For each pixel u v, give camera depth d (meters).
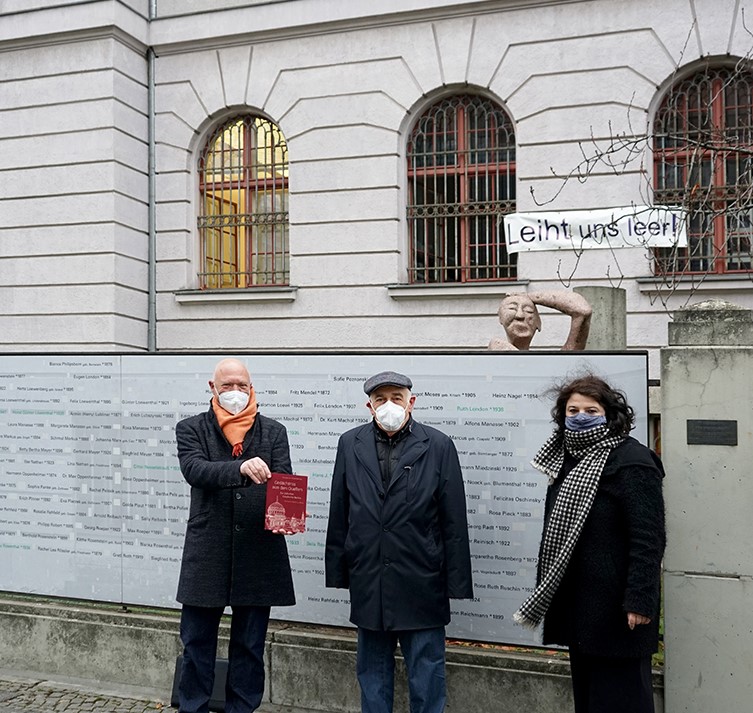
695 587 4.62
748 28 12.59
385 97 14.36
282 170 15.25
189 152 15.50
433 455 4.57
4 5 15.26
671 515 4.66
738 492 4.55
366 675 4.63
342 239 14.59
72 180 14.97
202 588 4.76
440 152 14.37
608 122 13.23
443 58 14.06
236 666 4.88
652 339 12.95
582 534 3.95
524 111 13.66
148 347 15.52
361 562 4.53
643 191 13.09
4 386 6.33
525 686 4.97
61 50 15.04
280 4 14.73
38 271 15.13
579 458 4.05
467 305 13.94
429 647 4.50
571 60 13.43
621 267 13.17
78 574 6.12
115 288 14.77
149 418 5.93
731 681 4.57
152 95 15.55
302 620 5.56
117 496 6.02
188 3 15.31
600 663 3.96
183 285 15.43
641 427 4.83
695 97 13.10
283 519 4.71
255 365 5.68
